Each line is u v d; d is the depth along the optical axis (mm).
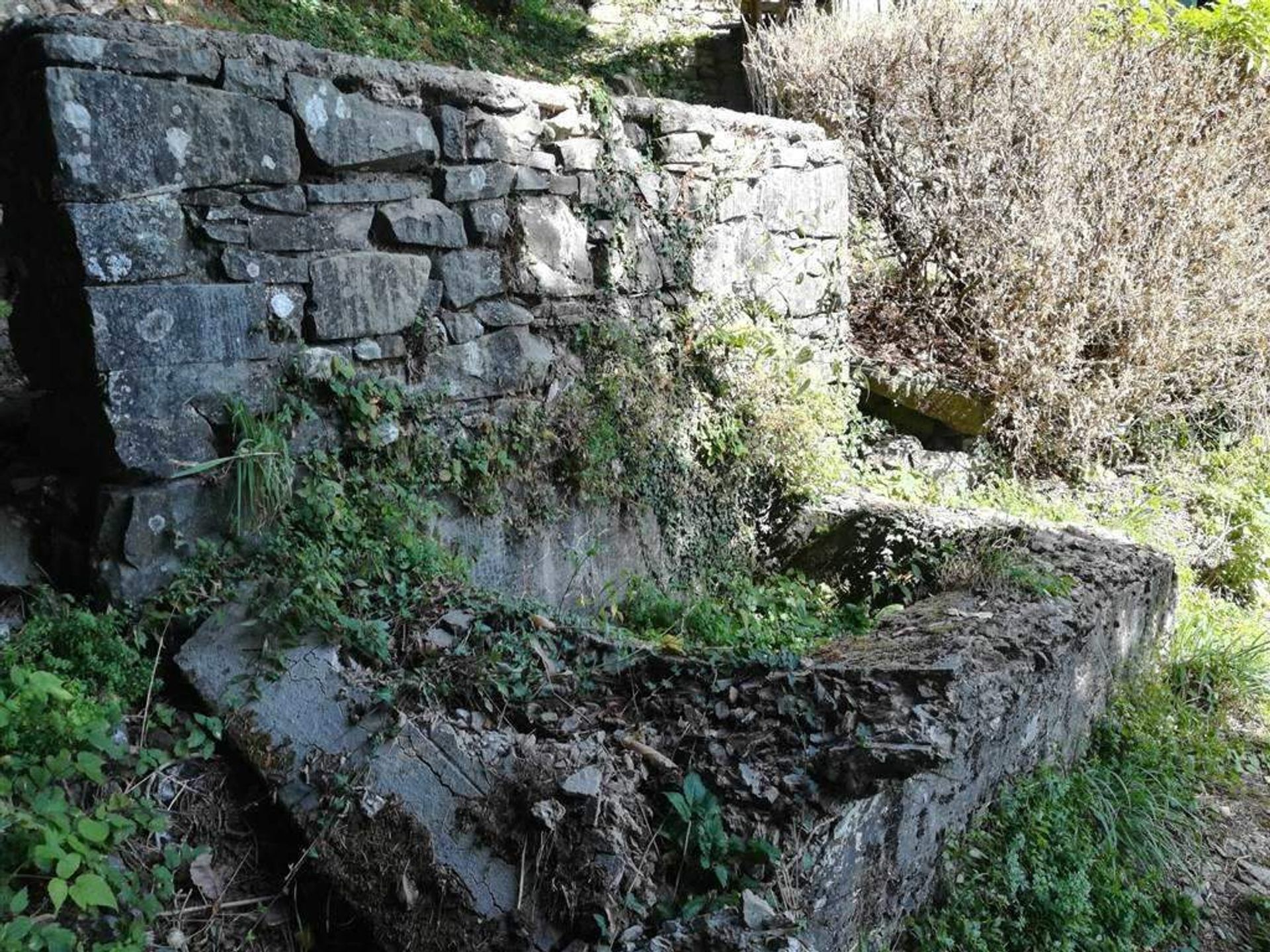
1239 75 7062
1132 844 3617
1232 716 4754
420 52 8000
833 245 6070
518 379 4172
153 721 2760
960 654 3209
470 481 3961
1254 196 6590
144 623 2953
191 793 2650
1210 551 5871
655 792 2660
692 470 5145
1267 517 5934
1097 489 6227
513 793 2541
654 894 2424
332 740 2707
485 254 4012
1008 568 4223
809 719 2801
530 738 2734
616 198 4613
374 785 2598
